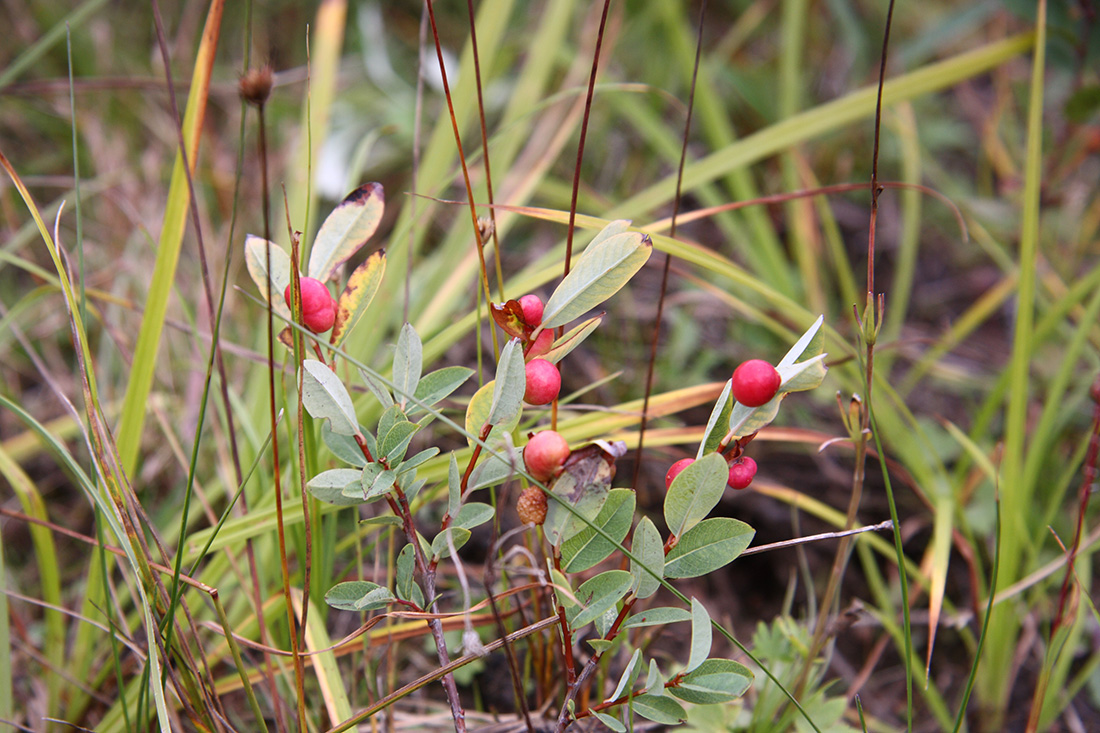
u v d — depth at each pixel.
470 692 0.59
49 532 0.57
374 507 0.60
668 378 0.77
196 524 0.63
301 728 0.50
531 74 0.79
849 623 0.53
